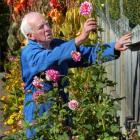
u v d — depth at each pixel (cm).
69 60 504
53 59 494
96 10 764
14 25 1269
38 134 500
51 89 511
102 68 506
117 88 643
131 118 552
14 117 855
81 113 494
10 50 1359
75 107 481
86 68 517
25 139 520
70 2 845
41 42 513
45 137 499
